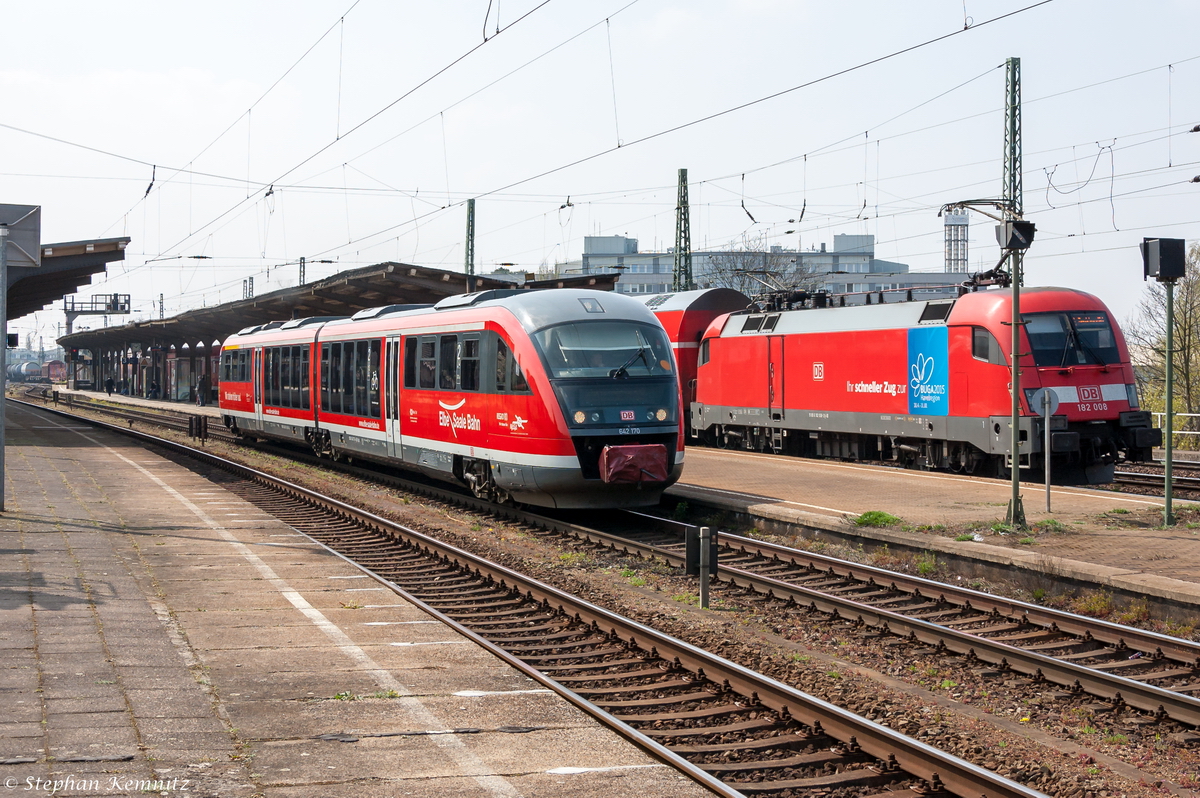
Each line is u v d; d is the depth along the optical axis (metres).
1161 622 10.41
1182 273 14.70
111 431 40.75
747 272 35.69
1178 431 29.75
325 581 11.64
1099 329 20.80
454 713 7.05
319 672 7.94
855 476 21.58
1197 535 14.01
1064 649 9.64
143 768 5.76
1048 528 14.47
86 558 12.25
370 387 22.70
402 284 30.31
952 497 17.97
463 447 18.38
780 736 7.07
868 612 10.56
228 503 18.12
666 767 6.15
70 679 7.38
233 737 6.40
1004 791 5.80
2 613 9.25
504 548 15.07
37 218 15.48
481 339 17.75
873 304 24.42
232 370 34.22
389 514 18.27
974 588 12.21
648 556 14.11
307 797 5.50
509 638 9.91
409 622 9.80
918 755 6.35
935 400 22.00
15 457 25.86
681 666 8.63
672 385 16.88
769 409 27.47
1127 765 6.88
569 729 6.81
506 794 5.64
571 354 16.38
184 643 8.65
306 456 29.61
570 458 15.96
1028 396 19.92
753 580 12.18
